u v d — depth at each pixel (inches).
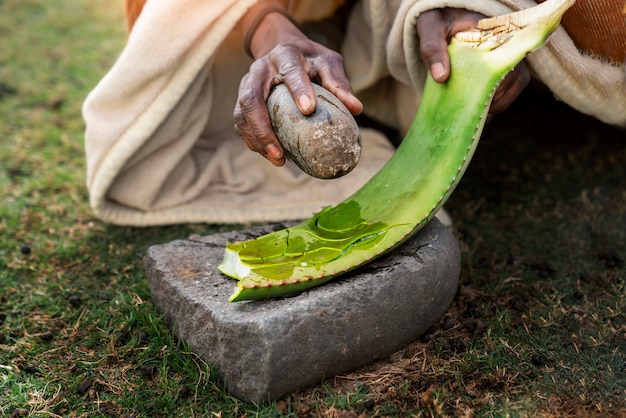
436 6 78.7
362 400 69.9
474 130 74.5
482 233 99.2
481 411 69.0
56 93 138.3
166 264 78.9
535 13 72.9
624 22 80.0
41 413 71.2
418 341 78.0
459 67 76.8
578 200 105.0
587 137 120.5
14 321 84.4
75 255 96.3
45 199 108.4
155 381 74.5
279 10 90.1
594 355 75.7
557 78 83.4
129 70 91.0
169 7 88.6
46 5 177.2
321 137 66.6
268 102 72.1
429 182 75.4
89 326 82.9
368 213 76.6
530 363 74.8
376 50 95.2
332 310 68.4
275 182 104.0
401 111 106.8
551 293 86.2
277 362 66.6
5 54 152.5
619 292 85.0
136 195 98.7
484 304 84.1
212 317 70.1
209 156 104.8
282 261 72.0
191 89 95.7
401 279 72.1
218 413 69.0
